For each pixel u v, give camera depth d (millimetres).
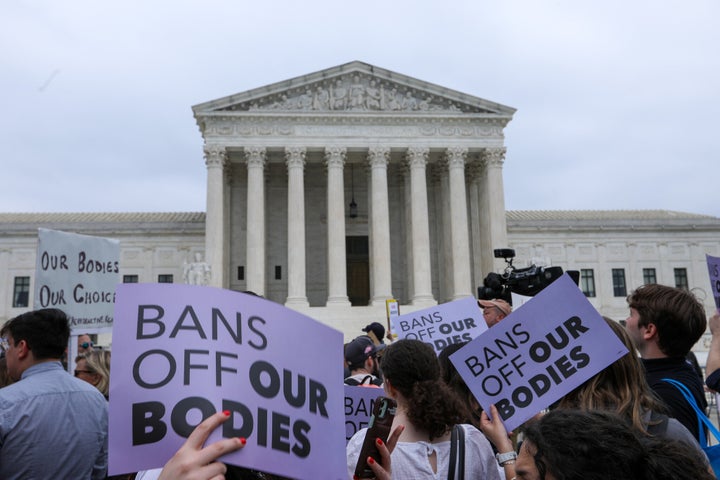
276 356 4398
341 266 60781
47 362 7324
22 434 6527
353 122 63594
